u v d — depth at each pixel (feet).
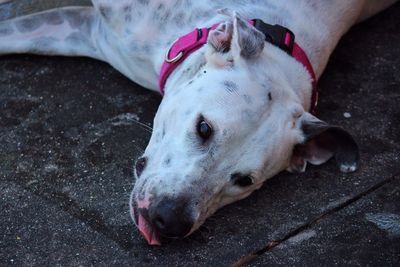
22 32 13.76
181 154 10.12
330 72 14.37
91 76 13.69
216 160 10.09
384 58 14.89
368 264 10.48
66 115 12.75
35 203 11.02
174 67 11.51
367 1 14.83
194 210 9.89
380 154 12.50
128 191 11.32
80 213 10.89
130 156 12.00
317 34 12.81
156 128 10.88
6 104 12.90
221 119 10.05
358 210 11.38
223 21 11.50
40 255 10.19
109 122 12.66
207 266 10.14
